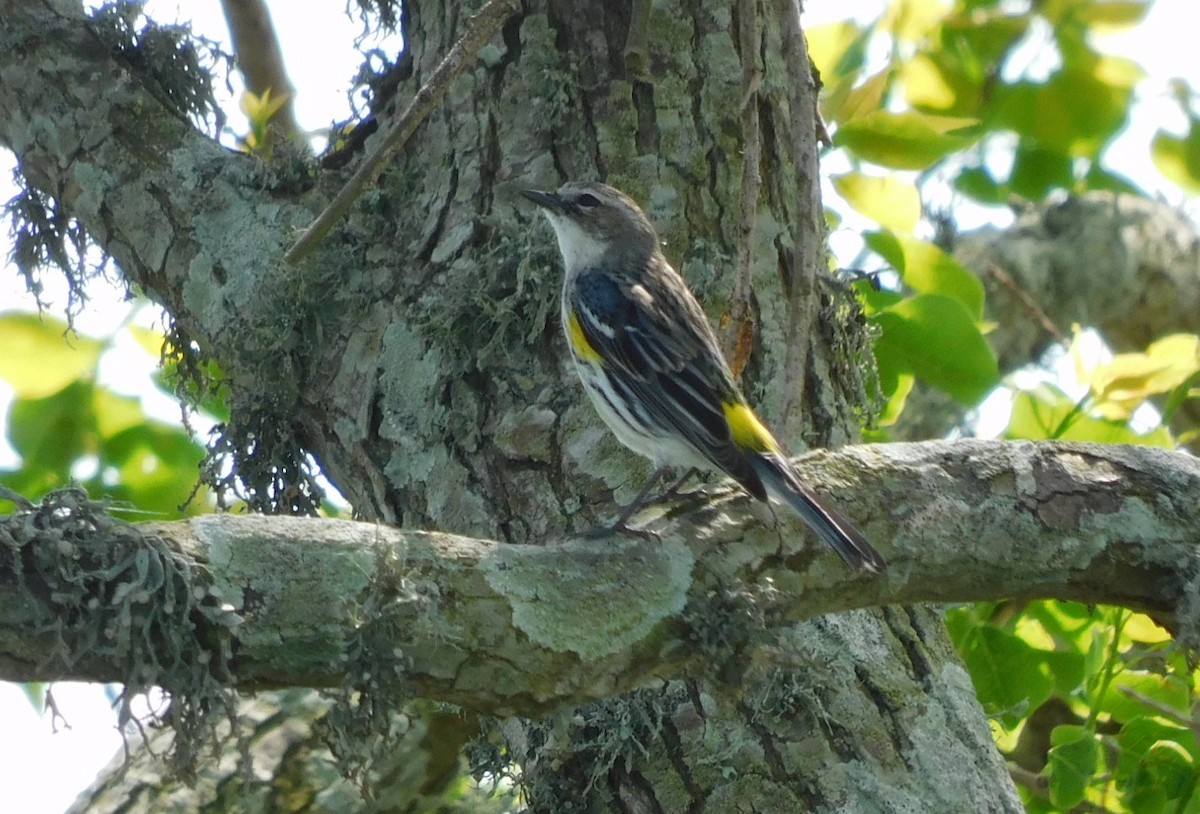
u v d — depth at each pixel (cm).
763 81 1074
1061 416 1358
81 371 1500
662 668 724
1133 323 1950
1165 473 867
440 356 970
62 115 1131
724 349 883
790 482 782
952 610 1271
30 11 1162
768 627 759
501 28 1059
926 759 844
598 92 1041
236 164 1102
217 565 631
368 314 1012
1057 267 1891
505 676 684
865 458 831
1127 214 1956
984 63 1727
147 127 1129
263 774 1218
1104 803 1303
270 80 1634
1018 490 838
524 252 979
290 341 1016
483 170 1031
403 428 970
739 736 832
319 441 1030
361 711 665
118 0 1172
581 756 851
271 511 1060
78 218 1136
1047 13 1739
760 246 1033
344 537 664
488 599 681
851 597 796
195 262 1070
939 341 1252
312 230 850
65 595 597
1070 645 1355
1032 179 1814
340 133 1194
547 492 930
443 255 1007
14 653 597
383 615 651
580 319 965
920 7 1611
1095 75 1739
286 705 1282
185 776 630
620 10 1059
